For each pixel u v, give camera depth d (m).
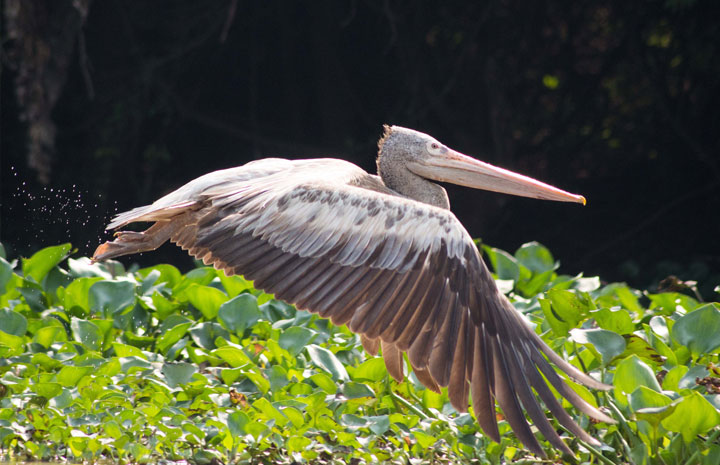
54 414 8.90
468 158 9.51
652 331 9.33
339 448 8.56
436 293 7.09
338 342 10.55
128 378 9.54
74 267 12.31
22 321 10.45
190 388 9.20
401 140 9.61
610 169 30.28
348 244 7.43
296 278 7.48
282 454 8.74
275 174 8.34
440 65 28.77
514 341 6.95
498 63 28.03
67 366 9.30
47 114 25.22
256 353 9.93
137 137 28.39
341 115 29.27
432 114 29.70
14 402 9.22
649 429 8.01
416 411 9.05
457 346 6.94
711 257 27.20
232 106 30.55
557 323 9.67
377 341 8.07
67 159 27.97
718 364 9.36
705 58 26.52
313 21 28.91
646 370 8.18
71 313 11.09
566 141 29.88
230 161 30.67
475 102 28.56
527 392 6.75
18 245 25.05
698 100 28.16
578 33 28.91
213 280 12.48
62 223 25.59
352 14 26.77
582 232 29.48
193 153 30.58
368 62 29.97
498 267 12.80
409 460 8.59
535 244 13.62
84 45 26.91
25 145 24.73
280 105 30.44
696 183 28.61
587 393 8.35
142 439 8.93
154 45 28.53
